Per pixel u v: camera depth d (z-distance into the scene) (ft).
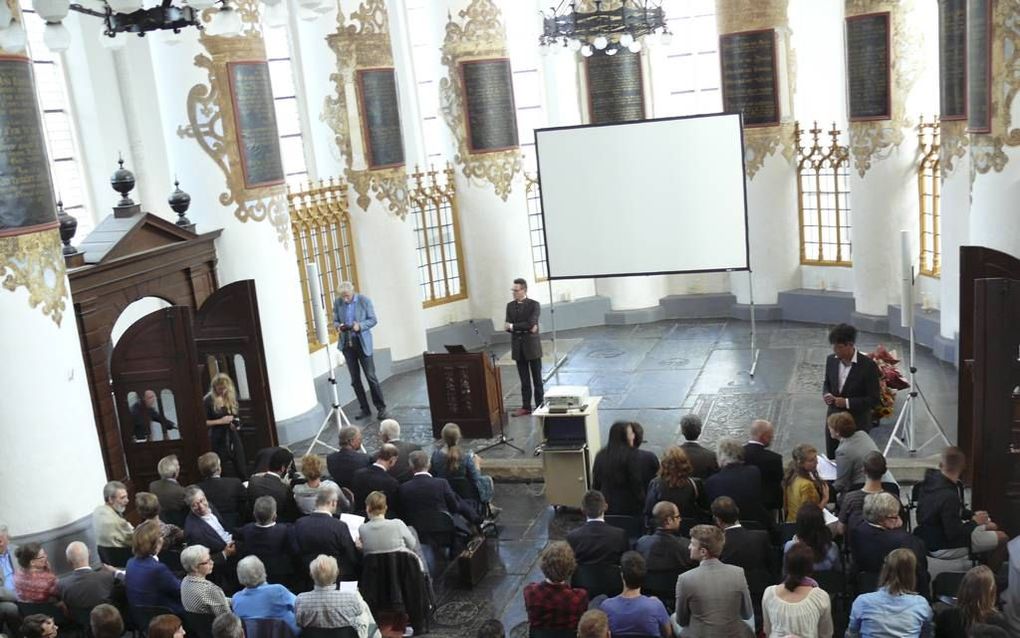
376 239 53.16
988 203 36.42
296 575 26.48
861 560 21.98
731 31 55.47
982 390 27.73
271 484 28.99
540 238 62.03
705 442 38.78
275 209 44.16
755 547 22.45
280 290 44.37
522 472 37.91
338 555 25.72
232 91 42.27
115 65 45.78
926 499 23.94
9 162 29.58
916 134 50.37
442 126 57.72
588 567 23.45
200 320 38.86
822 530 21.93
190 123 42.04
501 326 59.21
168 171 47.73
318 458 28.94
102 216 46.03
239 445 37.50
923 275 50.98
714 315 59.82
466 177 57.36
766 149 56.29
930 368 45.14
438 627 27.27
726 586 19.81
